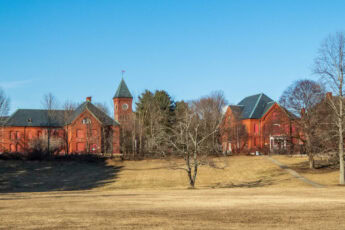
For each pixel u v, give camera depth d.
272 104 86.38
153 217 18.31
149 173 63.53
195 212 19.91
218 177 59.38
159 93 95.06
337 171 58.09
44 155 75.75
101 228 15.79
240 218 18.11
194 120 59.56
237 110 89.69
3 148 96.50
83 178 60.62
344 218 18.11
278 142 69.06
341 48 43.41
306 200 25.92
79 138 91.56
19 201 26.27
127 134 89.75
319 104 56.00
